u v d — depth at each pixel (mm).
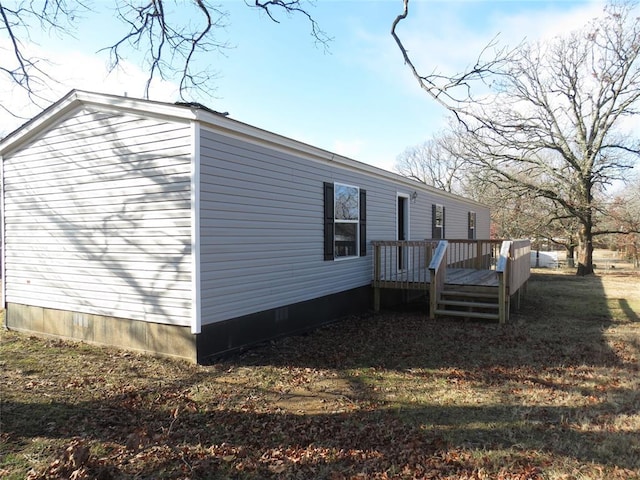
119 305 6098
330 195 8234
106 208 6188
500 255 8336
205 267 5438
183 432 3574
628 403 4188
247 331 6184
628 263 28203
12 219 7469
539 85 15789
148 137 5727
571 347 6406
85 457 2961
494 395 4453
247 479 2898
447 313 8523
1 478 2826
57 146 6742
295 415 3955
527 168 20703
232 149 5883
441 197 14984
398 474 2943
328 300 8211
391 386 4754
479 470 2963
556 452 3211
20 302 7438
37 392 4426
